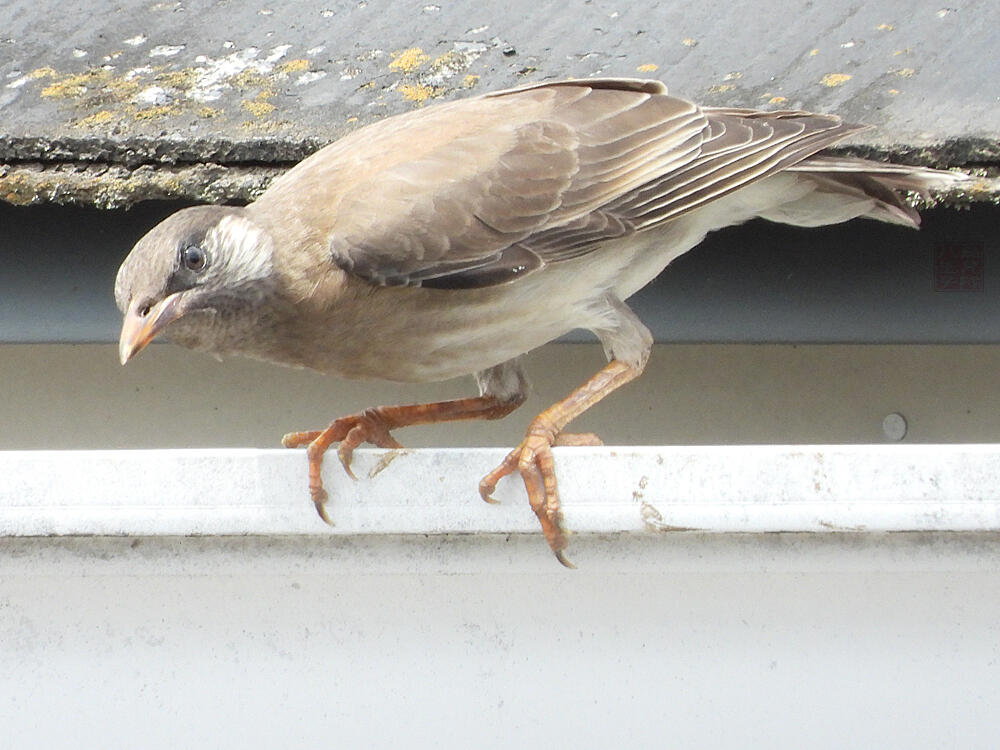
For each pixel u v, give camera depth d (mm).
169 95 8688
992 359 9297
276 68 9016
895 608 5676
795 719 5719
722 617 5730
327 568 5824
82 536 5777
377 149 7641
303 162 7754
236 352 7449
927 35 8883
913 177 7594
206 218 7152
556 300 7660
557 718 5785
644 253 7938
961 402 9328
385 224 7250
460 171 7512
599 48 9195
